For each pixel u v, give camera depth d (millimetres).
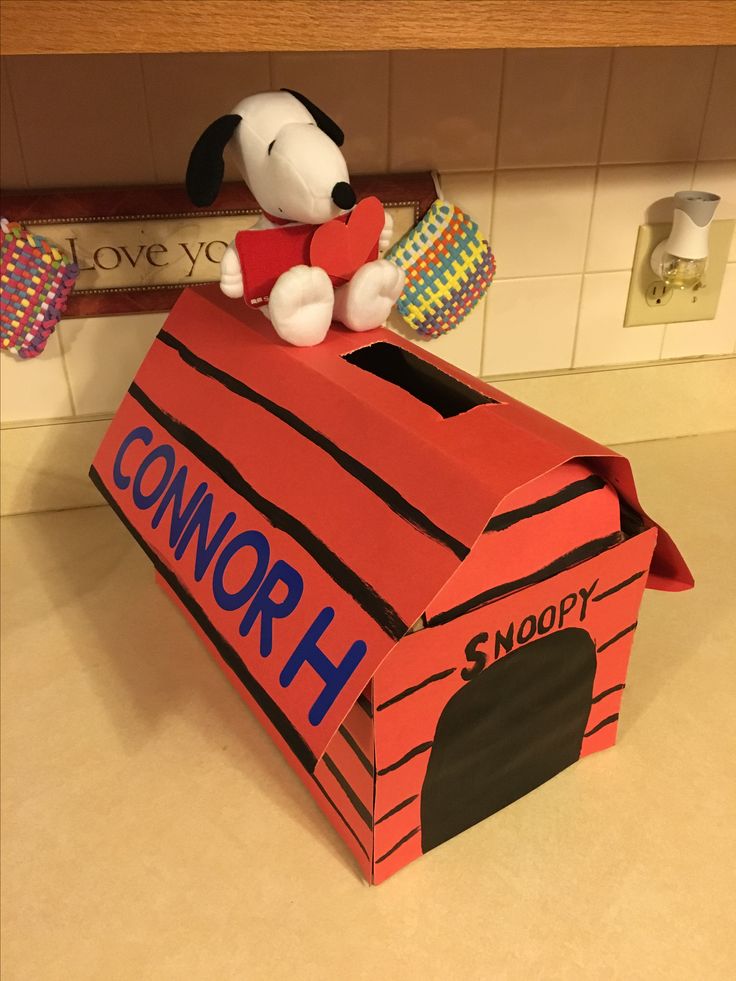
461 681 519
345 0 481
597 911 554
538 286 959
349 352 627
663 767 658
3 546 902
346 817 576
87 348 875
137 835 605
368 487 503
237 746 679
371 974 517
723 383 1075
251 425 601
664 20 536
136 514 670
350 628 471
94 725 695
